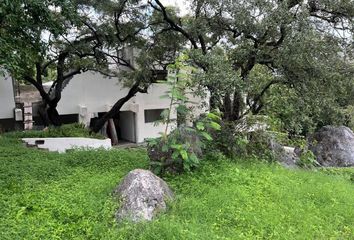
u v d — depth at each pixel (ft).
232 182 18.49
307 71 25.03
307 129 34.30
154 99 63.00
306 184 20.04
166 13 35.91
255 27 24.77
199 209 14.93
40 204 14.62
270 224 14.42
